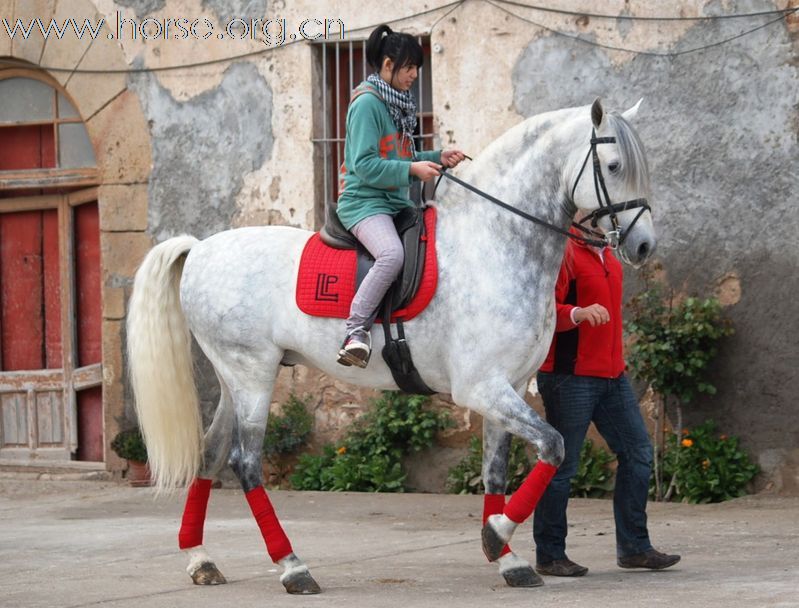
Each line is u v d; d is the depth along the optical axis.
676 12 9.77
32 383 12.51
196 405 6.47
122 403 11.81
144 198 11.78
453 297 5.82
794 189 9.38
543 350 5.88
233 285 6.34
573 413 6.09
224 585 6.27
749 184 9.52
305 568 5.98
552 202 5.80
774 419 9.40
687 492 9.48
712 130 9.65
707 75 9.66
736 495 9.43
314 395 11.09
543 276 5.80
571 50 10.16
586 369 6.04
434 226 5.99
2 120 12.71
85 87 12.00
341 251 6.14
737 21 9.56
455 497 10.16
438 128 10.69
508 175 5.89
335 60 11.40
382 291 5.82
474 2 10.53
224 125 11.50
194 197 11.61
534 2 10.30
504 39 10.42
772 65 9.45
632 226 5.57
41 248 12.68
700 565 6.46
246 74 11.41
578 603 5.32
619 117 5.65
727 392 9.56
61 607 5.71
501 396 5.72
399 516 9.18
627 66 9.95
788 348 9.35
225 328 6.32
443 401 10.60
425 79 11.00
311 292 6.09
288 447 10.98
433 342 5.89
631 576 6.12
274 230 6.54
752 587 5.59
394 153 6.07
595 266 6.12
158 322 6.45
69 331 12.38
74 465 12.16
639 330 9.49
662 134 9.81
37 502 10.72
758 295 9.47
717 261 9.61
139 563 7.16
